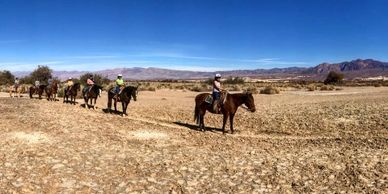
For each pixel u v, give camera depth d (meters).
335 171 11.51
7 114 21.80
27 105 27.59
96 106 30.56
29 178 10.38
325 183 10.48
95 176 10.84
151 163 12.25
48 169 11.18
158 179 10.77
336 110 26.05
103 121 20.83
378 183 10.35
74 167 11.52
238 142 16.25
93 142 14.92
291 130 20.03
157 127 19.78
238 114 26.06
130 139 16.02
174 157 13.07
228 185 10.38
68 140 15.02
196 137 17.23
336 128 20.16
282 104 32.72
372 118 22.08
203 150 14.33
